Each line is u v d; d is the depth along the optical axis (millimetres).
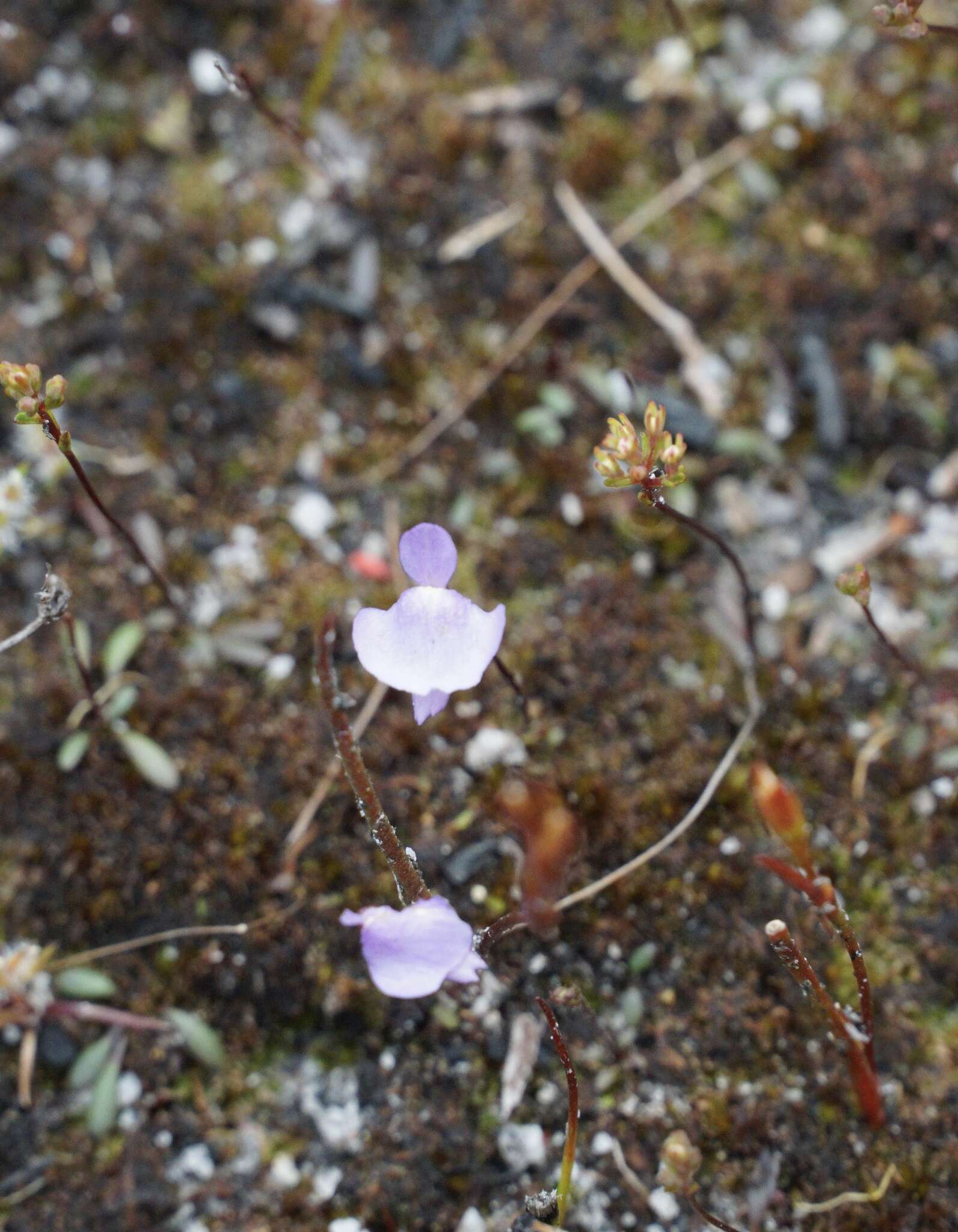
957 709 204
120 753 203
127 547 211
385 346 218
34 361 217
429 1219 192
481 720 204
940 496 213
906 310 218
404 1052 196
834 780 203
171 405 216
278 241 221
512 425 215
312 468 214
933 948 197
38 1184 193
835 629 208
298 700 205
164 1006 198
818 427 215
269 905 199
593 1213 191
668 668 206
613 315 219
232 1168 194
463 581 209
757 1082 194
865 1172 191
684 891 198
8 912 200
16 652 207
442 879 198
